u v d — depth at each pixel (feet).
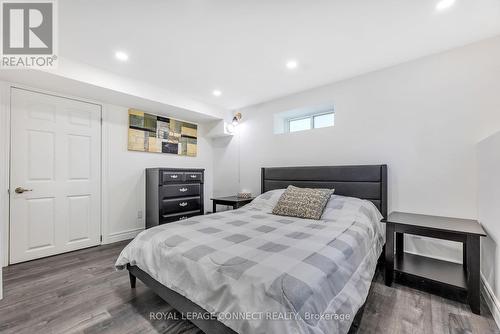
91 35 6.26
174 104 10.73
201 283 4.06
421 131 7.66
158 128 12.10
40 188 8.52
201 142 14.30
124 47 6.89
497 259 5.08
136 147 11.19
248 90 10.50
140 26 5.90
